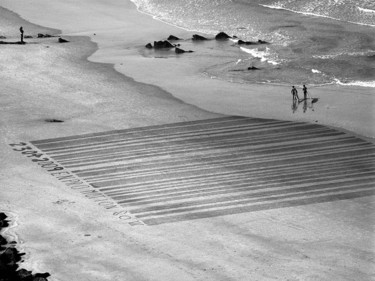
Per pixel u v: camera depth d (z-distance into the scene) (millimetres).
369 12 118750
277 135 69188
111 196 57594
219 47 105438
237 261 47656
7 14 128125
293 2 128125
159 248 49531
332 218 53062
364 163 62188
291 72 91188
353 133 68938
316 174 60406
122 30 117562
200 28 118125
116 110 76938
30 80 87750
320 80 87688
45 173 61906
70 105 78688
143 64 95875
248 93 82625
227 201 56250
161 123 72875
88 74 90688
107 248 49594
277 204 55500
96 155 65500
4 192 58281
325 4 124375
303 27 113938
